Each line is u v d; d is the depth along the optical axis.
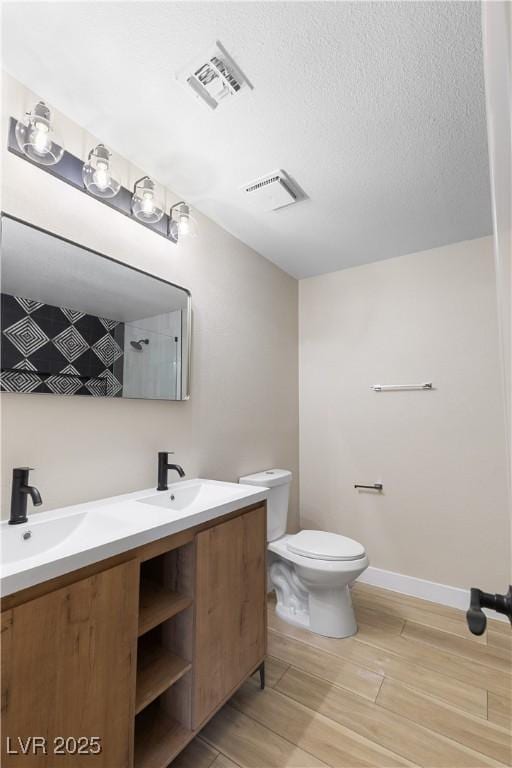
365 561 1.87
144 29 1.06
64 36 1.07
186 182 1.75
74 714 0.83
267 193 1.84
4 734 0.71
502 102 0.36
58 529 1.14
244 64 1.17
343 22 1.04
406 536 2.42
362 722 1.36
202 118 1.38
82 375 1.36
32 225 1.23
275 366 2.65
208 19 1.03
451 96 1.28
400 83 1.23
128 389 1.53
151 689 1.07
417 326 2.47
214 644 1.28
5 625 0.72
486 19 0.45
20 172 1.20
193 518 1.20
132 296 1.58
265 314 2.56
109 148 1.52
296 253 2.52
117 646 0.94
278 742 1.28
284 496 2.34
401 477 2.47
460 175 1.71
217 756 1.22
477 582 2.17
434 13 1.02
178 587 1.25
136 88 1.24
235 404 2.21
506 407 0.46
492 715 1.39
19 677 0.74
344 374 2.75
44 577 0.79
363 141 1.50
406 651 1.78
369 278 2.69
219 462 2.06
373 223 2.13
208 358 2.01
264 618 1.55
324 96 1.28
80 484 1.34
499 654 1.76
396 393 2.53
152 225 1.69
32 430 1.21
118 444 1.49
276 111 1.34
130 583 0.98
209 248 2.05
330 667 1.66
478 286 2.28
